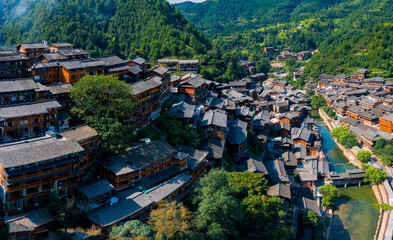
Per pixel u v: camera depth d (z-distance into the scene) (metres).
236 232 91.50
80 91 97.69
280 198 108.69
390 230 106.94
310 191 130.38
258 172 123.94
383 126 180.12
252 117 172.50
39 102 92.75
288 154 150.00
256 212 96.69
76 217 80.75
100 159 94.44
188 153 112.69
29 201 76.62
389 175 142.38
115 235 72.50
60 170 78.94
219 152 123.94
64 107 105.38
